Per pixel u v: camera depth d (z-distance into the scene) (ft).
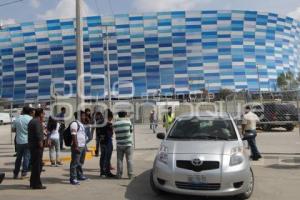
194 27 287.89
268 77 290.15
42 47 293.84
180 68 284.41
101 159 37.42
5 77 295.89
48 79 291.17
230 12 290.35
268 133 84.58
